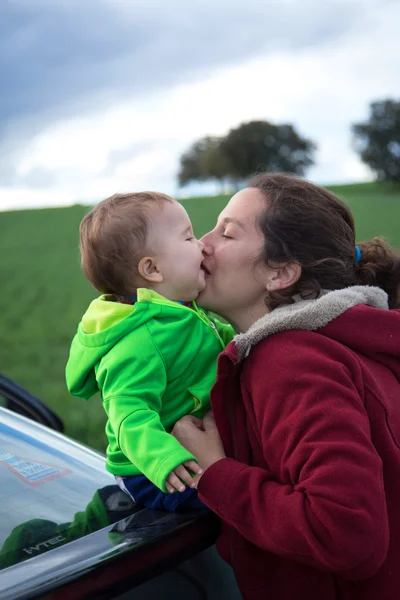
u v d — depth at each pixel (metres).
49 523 1.41
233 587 1.53
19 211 35.69
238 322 1.68
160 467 1.34
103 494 1.59
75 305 12.73
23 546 1.31
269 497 1.30
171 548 1.35
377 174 66.62
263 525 1.29
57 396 5.96
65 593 1.17
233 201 1.66
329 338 1.41
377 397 1.37
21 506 1.47
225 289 1.62
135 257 1.62
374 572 1.27
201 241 1.68
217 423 1.46
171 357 1.53
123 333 1.51
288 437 1.29
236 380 1.46
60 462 1.72
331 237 1.58
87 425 5.00
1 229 29.33
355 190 51.81
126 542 1.31
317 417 1.26
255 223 1.58
